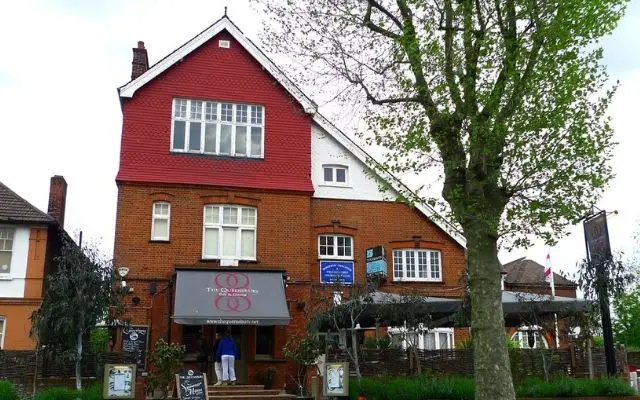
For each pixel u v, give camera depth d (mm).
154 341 23688
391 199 27844
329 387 18312
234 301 23109
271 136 26859
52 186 31562
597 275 20234
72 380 19766
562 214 14578
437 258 28047
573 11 13766
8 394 17328
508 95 14562
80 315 18719
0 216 26062
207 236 25328
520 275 41250
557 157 14430
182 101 26328
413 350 21391
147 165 25250
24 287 25891
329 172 27922
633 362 29625
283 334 24734
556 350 21734
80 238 21531
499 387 14227
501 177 15094
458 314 20922
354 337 20453
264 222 25891
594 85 14430
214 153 26078
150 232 24672
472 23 14930
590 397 18469
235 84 26953
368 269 26672
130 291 23812
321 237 27062
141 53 28125
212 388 21750
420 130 15242
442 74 15312
